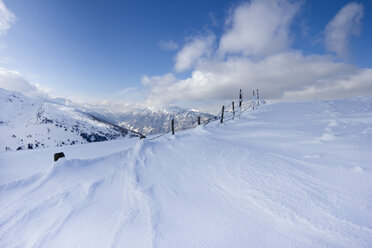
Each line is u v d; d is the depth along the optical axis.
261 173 4.41
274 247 2.36
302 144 6.38
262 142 7.42
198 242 2.57
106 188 4.58
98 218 3.33
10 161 9.16
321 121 10.59
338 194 3.24
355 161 4.39
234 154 6.01
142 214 3.32
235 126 13.51
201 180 4.55
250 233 2.63
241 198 3.54
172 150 7.31
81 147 13.05
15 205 4.00
